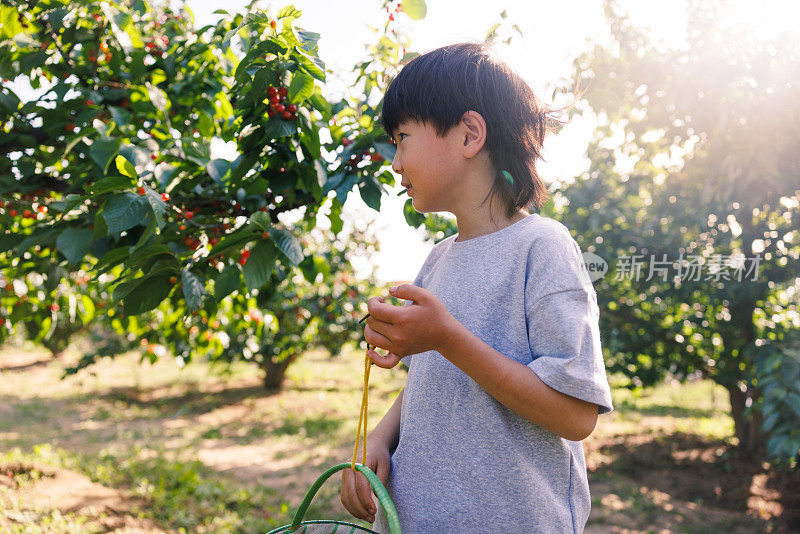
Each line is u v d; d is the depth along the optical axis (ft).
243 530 16.28
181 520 15.90
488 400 2.78
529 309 2.73
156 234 5.81
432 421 2.93
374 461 3.22
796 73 12.25
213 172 6.25
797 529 18.65
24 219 8.81
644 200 22.99
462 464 2.79
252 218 5.58
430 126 2.98
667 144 16.76
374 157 6.47
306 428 34.32
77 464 20.68
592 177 21.49
